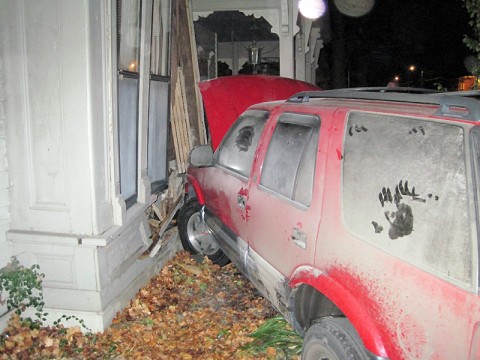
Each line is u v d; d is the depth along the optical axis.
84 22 3.98
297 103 3.88
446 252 2.26
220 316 4.85
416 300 2.33
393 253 2.50
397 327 2.44
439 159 2.40
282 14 9.37
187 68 7.93
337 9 21.75
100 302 4.37
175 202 7.00
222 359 4.07
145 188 5.42
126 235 4.95
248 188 4.23
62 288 4.37
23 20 4.05
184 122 7.53
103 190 4.37
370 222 2.70
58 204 4.26
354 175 2.88
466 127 2.31
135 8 5.01
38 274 4.36
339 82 22.45
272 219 3.70
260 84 6.93
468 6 8.06
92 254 4.27
